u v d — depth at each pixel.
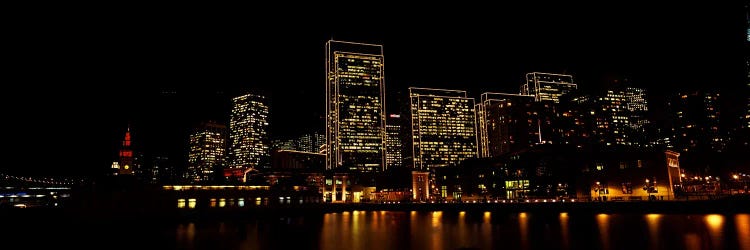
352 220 125.94
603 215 111.50
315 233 88.31
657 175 145.00
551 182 172.00
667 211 106.44
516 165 186.62
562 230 80.69
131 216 116.06
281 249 66.69
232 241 76.69
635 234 71.38
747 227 75.56
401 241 73.19
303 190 172.50
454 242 70.12
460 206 152.25
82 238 86.88
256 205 148.25
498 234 78.19
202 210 129.50
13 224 105.75
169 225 114.44
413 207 169.12
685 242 62.09
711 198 109.75
